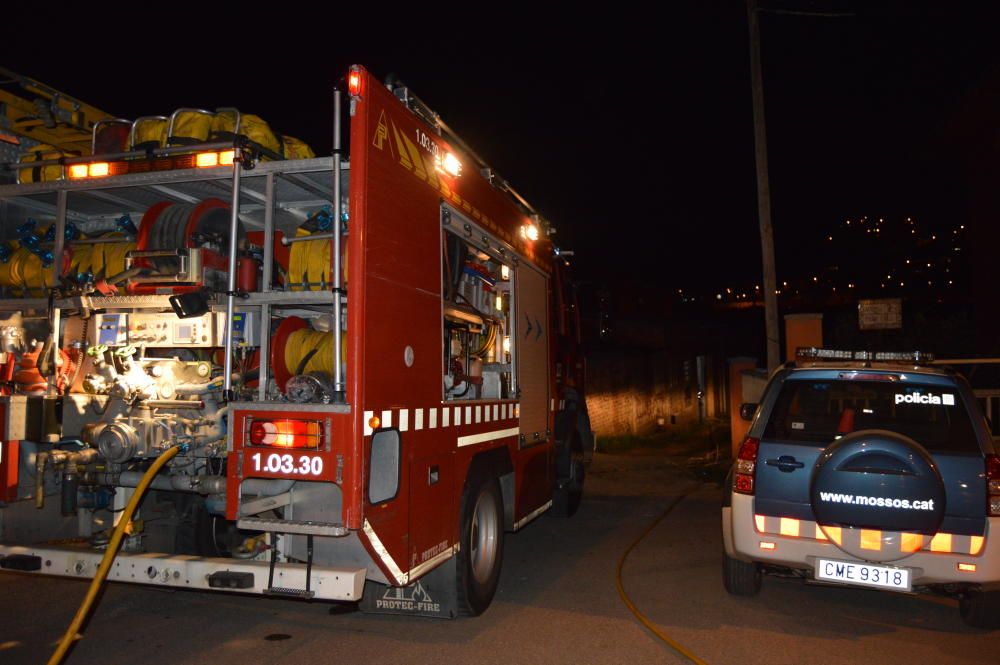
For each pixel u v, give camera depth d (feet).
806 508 17.95
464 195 19.19
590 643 16.94
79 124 21.12
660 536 28.53
